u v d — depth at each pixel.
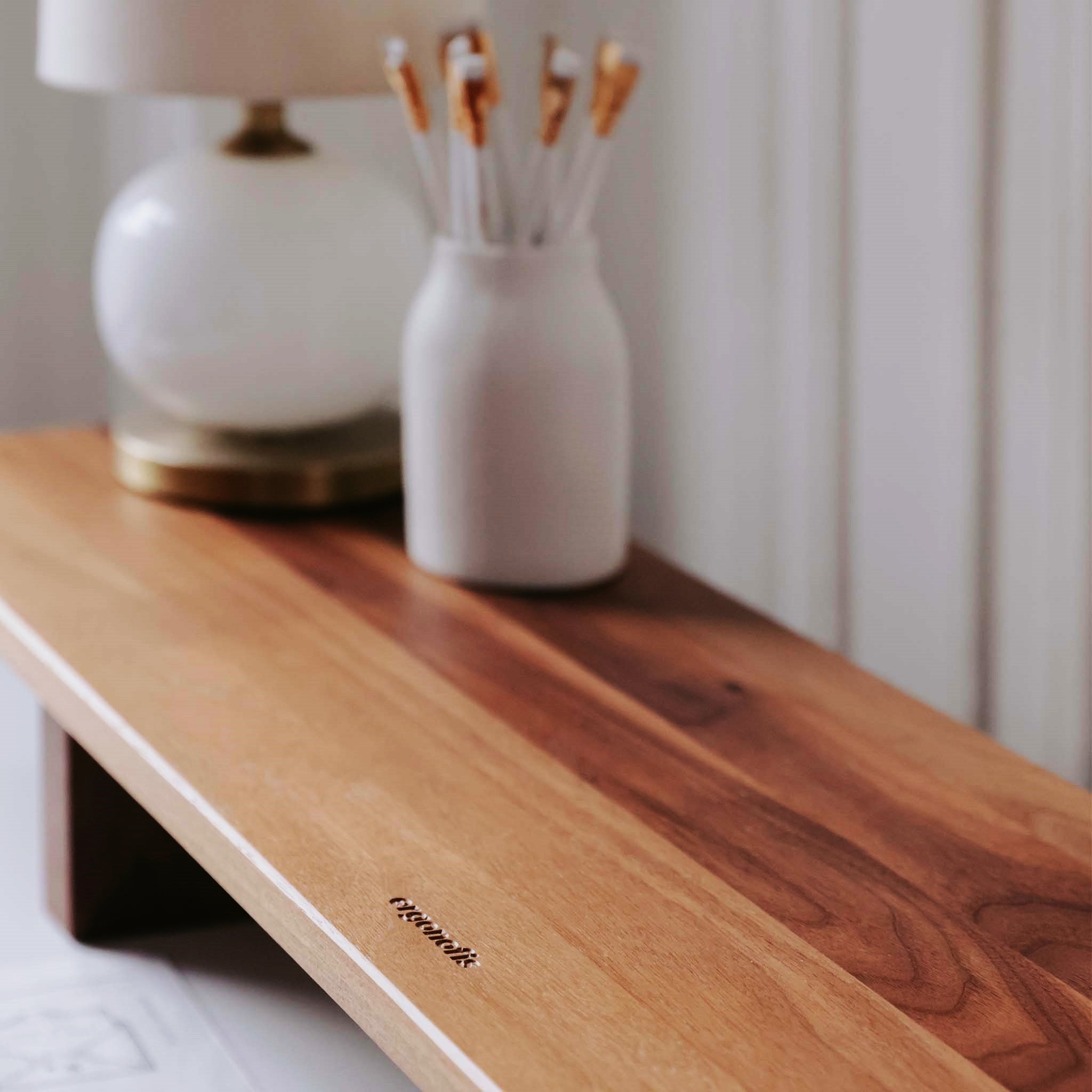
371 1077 0.90
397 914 0.63
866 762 0.77
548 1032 0.56
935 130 1.21
